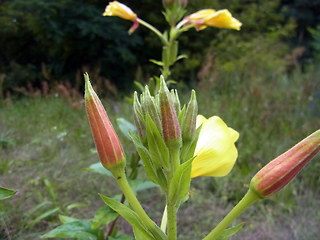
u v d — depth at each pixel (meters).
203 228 0.30
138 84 0.26
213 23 0.27
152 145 0.09
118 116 0.56
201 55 1.06
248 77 0.83
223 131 0.11
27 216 0.27
